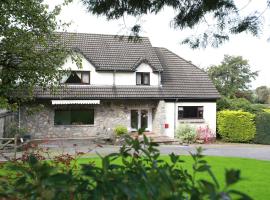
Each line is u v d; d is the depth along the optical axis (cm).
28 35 1894
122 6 764
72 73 3069
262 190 1127
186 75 3525
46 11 1958
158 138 3166
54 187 233
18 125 2888
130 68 3219
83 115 3123
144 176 250
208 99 3412
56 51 2078
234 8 752
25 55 1914
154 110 3319
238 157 2130
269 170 1588
